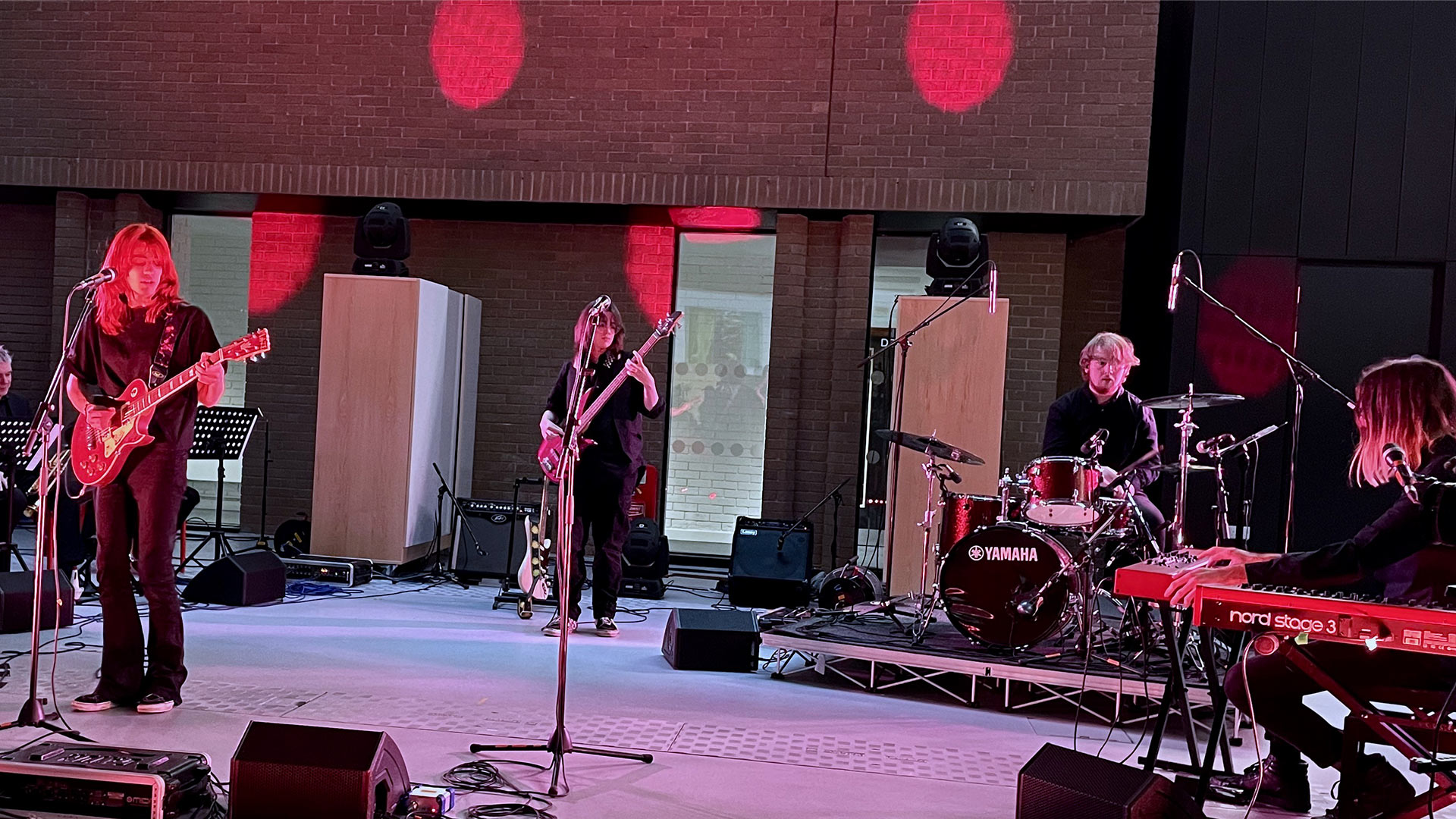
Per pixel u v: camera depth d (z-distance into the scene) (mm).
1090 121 7059
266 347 3424
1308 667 2633
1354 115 6676
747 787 3025
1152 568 2582
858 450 7406
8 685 3770
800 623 4840
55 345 7848
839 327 7434
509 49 7512
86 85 7727
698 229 7883
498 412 7895
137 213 7793
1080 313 7508
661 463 7848
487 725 3525
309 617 5344
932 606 4602
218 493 6273
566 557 2967
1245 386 6734
